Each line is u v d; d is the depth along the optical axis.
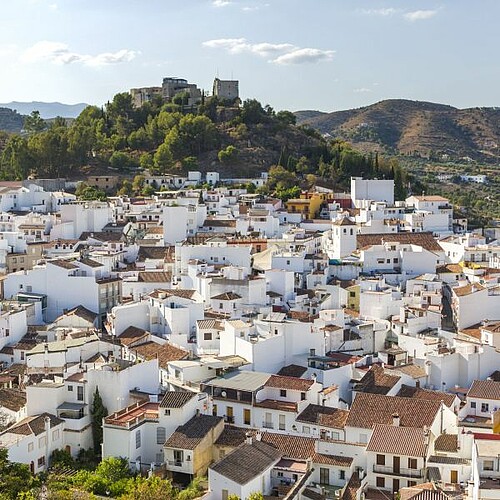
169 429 120.69
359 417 127.25
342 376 151.38
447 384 156.62
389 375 149.75
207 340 168.25
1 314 175.88
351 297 199.25
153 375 137.25
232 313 183.62
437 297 194.38
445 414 130.75
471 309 184.00
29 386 125.94
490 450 101.69
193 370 142.00
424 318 181.38
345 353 167.75
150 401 129.75
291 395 135.00
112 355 155.25
